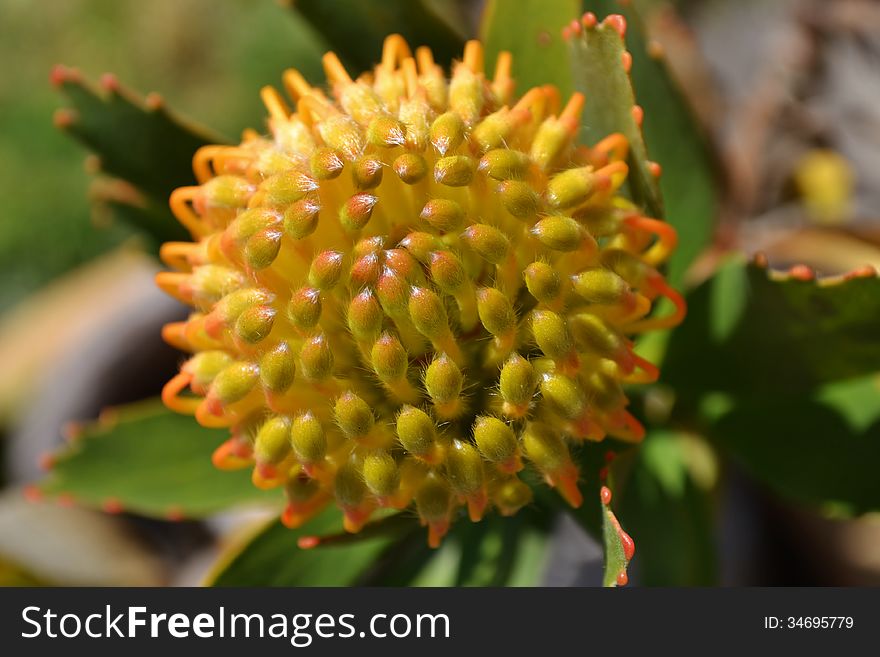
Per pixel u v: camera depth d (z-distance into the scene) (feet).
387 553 1.05
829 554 1.35
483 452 0.87
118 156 1.06
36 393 1.46
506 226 0.88
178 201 0.93
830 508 1.05
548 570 1.26
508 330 0.86
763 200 1.37
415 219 0.87
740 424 1.07
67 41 2.50
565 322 0.87
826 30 1.30
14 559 1.28
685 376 1.04
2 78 2.44
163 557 1.37
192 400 0.95
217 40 2.39
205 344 0.91
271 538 1.03
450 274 0.85
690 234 1.08
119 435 1.08
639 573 1.04
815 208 1.36
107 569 1.31
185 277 0.92
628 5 0.99
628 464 0.93
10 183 2.18
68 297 1.61
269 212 0.86
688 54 1.33
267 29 2.25
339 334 0.88
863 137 1.34
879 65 1.31
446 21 1.04
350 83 0.90
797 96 1.34
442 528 0.89
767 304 0.97
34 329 1.58
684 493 1.06
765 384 1.02
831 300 0.93
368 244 0.85
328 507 1.03
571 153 0.90
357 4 1.04
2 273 2.14
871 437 1.04
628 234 0.90
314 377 0.86
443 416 0.87
